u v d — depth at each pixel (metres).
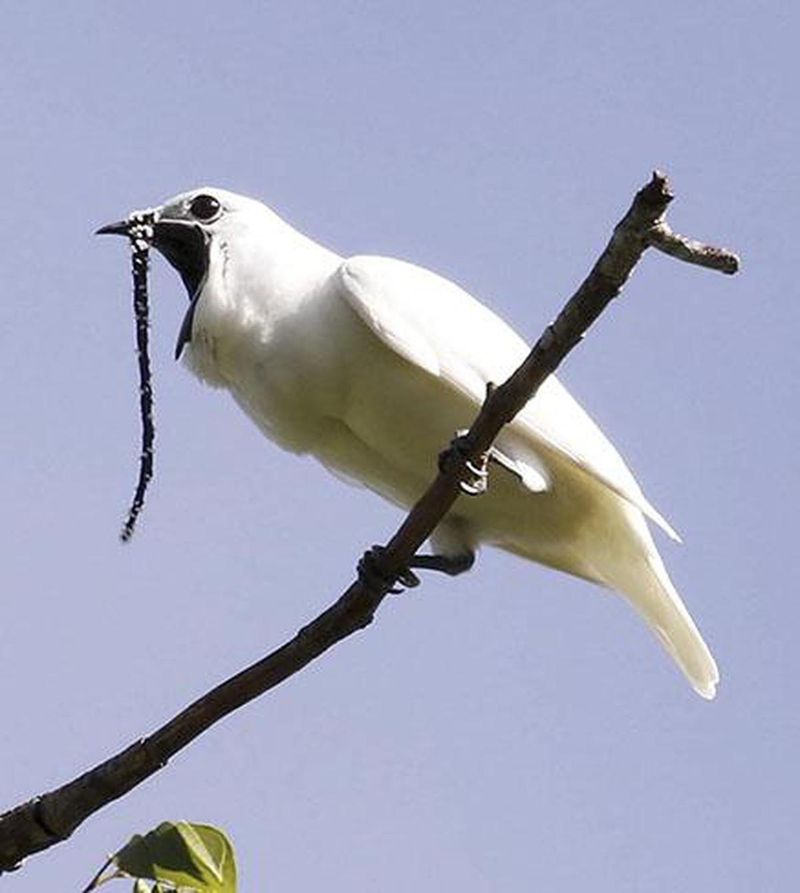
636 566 11.16
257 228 11.34
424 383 10.61
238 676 8.47
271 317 10.86
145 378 10.32
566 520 11.05
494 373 10.54
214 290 11.09
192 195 11.54
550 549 11.36
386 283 10.62
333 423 11.10
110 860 7.62
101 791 8.33
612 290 7.77
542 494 10.88
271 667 8.49
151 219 11.57
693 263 7.37
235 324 10.95
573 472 10.80
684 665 11.27
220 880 7.63
